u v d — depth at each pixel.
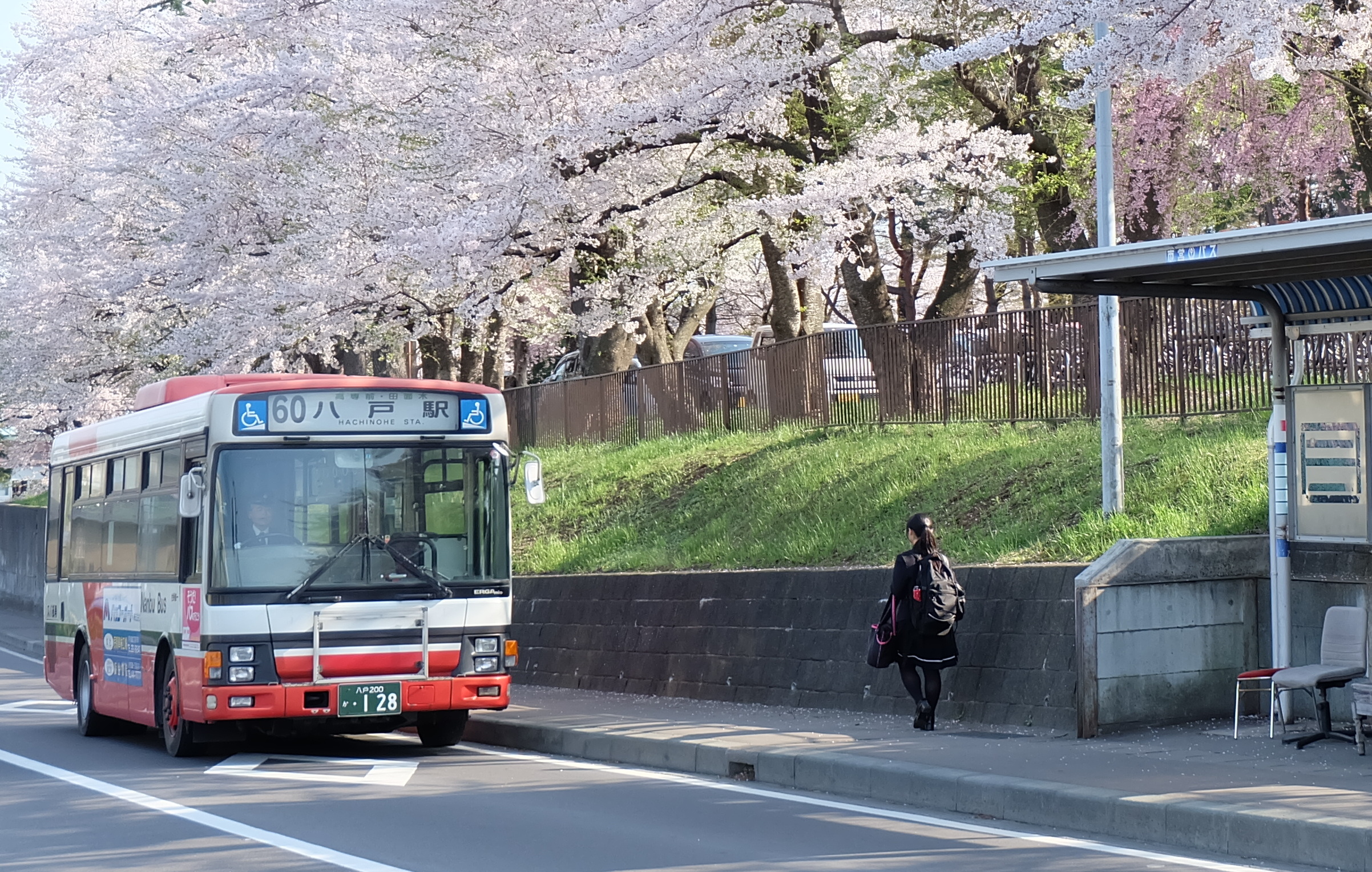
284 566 11.97
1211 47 13.54
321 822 8.98
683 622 15.91
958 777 9.23
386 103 22.06
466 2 21.73
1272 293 11.10
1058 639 11.66
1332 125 19.83
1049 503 14.27
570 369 38.56
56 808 9.82
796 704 14.03
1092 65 13.34
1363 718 9.91
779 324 24.86
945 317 22.36
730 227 24.77
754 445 21.09
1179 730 11.11
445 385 12.78
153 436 13.77
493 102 21.70
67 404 33.75
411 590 12.24
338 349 31.45
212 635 11.74
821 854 7.75
